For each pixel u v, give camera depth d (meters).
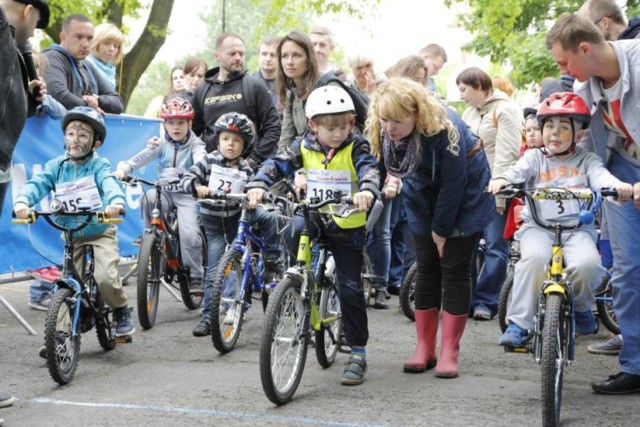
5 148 5.83
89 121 7.61
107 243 7.82
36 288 10.21
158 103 13.85
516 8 23.94
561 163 6.60
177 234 9.60
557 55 6.26
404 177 6.67
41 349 6.95
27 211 7.12
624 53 6.14
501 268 9.76
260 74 12.58
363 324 6.92
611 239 6.61
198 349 8.23
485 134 10.16
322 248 6.83
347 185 6.80
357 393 6.62
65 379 6.92
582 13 7.70
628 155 6.57
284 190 7.57
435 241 7.05
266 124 10.12
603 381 6.66
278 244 8.59
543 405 5.55
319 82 8.87
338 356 7.81
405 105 6.29
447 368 7.10
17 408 6.34
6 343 8.46
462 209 6.96
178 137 9.45
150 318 9.20
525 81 24.70
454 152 6.54
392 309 10.45
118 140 10.98
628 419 5.94
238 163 8.78
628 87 6.12
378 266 10.42
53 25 20.67
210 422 5.90
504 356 7.93
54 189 7.67
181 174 9.48
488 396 6.52
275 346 6.24
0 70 5.62
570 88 8.94
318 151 6.86
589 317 6.37
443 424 5.83
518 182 6.53
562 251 6.14
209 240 8.80
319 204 6.36
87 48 10.47
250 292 8.55
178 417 6.02
